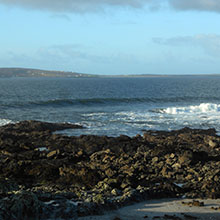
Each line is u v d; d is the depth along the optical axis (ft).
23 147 83.20
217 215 36.94
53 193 42.75
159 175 59.26
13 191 38.96
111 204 39.37
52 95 283.18
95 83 594.24
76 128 118.73
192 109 169.58
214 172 58.85
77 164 65.92
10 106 182.19
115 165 65.62
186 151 71.97
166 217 35.60
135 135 108.68
